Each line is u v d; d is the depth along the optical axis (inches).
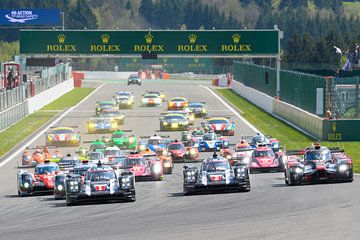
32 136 5994.1
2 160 4795.8
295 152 3122.5
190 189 2842.0
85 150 4266.7
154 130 6215.6
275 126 6289.4
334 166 2974.9
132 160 3560.5
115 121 6220.5
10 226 2250.2
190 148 4384.8
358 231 1811.0
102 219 2281.0
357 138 5108.3
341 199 2412.6
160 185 3312.0
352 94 5290.4
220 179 2827.3
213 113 7618.1
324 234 1793.8
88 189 2691.9
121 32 7381.9
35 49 7421.3
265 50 7347.4
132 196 2704.2
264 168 3690.9
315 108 5634.8
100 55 7401.6
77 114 7657.5
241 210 2305.6
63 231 2059.5
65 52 7401.6
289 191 2778.1
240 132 5979.3
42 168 3260.3
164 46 7386.8
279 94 7239.2
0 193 3346.5
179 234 1895.9
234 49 7362.2
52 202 2883.9
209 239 1804.9
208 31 7357.3
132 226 2082.9
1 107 6505.9
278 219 2064.5
